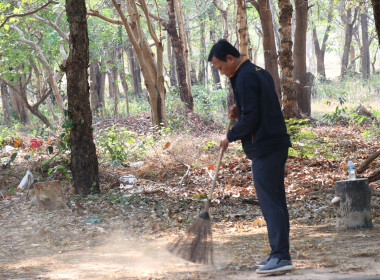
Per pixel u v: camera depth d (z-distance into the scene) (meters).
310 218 7.07
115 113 25.45
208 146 13.24
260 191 4.13
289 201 8.34
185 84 22.42
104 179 10.45
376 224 6.19
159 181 10.50
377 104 25.70
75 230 6.95
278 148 4.09
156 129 15.54
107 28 23.41
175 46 22.28
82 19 8.95
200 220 4.10
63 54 20.58
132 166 11.53
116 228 6.99
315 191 8.85
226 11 25.72
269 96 4.05
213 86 33.41
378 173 8.52
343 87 32.22
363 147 13.11
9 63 23.03
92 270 4.60
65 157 11.77
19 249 5.99
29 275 4.49
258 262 4.46
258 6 20.56
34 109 24.20
